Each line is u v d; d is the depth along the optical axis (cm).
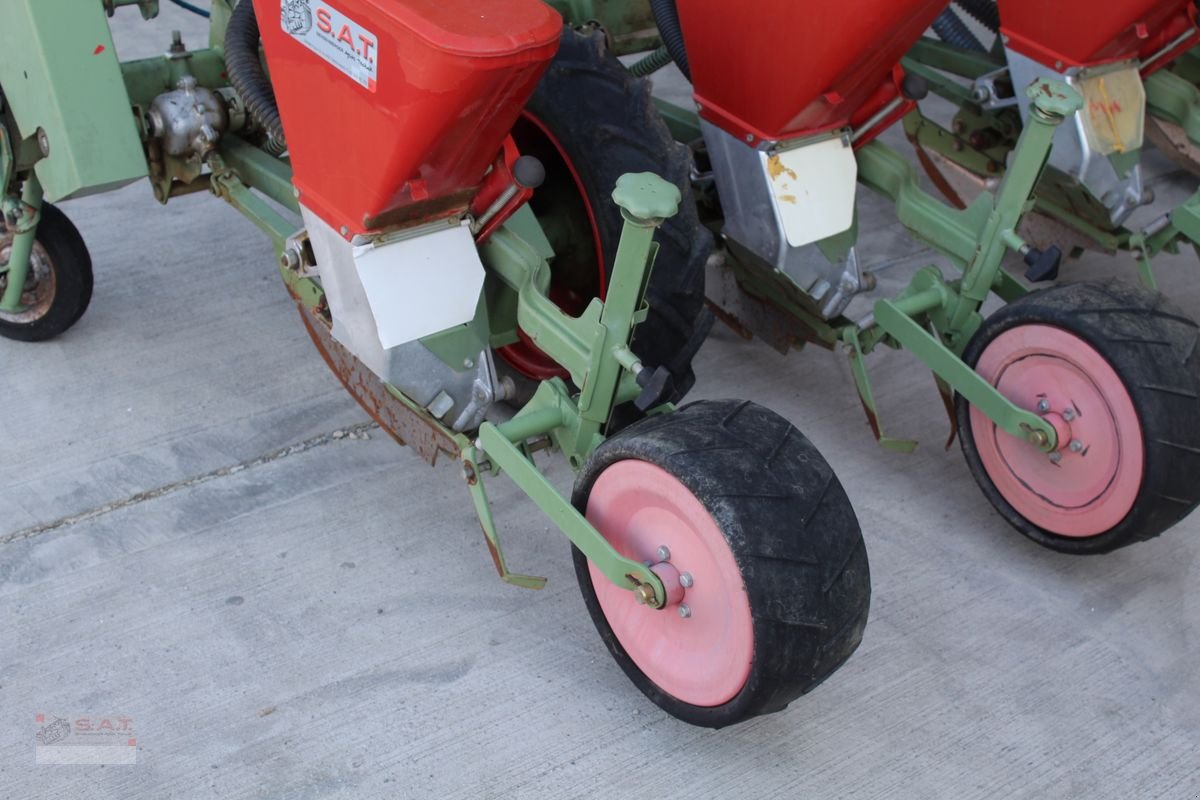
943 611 232
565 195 257
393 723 199
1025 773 198
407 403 225
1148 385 218
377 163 186
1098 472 229
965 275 249
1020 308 236
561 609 226
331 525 244
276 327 308
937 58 365
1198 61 366
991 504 257
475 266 208
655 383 184
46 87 221
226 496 250
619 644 204
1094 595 239
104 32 220
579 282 264
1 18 227
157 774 187
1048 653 224
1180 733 209
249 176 253
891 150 266
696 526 177
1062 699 214
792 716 206
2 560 230
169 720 197
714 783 192
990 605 235
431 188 195
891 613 230
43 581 225
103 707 199
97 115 225
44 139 231
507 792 188
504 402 279
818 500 178
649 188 173
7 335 293
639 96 241
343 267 204
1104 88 301
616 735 200
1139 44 300
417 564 235
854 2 217
